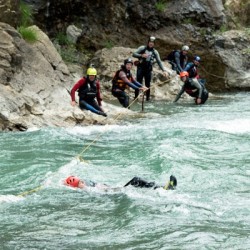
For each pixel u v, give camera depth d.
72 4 47.56
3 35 30.88
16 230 13.11
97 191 16.28
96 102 31.61
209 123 29.05
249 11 58.38
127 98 35.88
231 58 50.25
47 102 30.31
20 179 17.89
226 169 19.14
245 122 29.44
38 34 35.38
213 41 50.44
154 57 40.22
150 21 49.72
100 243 12.29
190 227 13.21
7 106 27.12
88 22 48.59
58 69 34.50
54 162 20.17
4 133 25.56
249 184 17.39
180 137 24.58
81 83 30.81
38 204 15.11
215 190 16.59
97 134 25.91
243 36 52.44
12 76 29.92
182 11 51.00
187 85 38.84
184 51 45.62
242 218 13.92
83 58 46.41
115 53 45.56
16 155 21.12
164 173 18.53
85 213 14.36
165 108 36.22
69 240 12.48
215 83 49.25
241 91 49.44
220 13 52.97
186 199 15.48
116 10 49.19
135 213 14.21
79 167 19.36
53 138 24.58
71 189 16.55
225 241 12.34
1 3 34.62
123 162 20.16
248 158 20.83
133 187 16.41
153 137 24.83
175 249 11.88
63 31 47.50
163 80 43.38
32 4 45.31
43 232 12.99
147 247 12.02
